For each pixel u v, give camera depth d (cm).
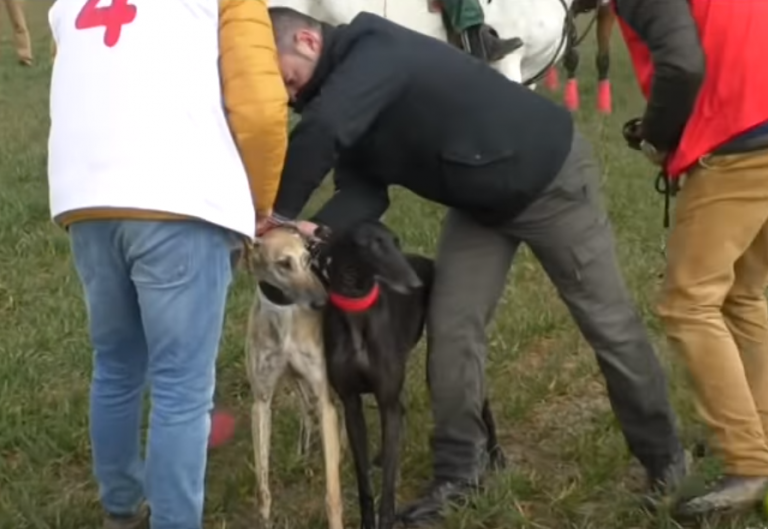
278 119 303
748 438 357
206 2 305
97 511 380
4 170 811
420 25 609
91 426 337
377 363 356
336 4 611
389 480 363
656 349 500
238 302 544
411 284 351
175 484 316
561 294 376
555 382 471
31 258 622
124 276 313
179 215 296
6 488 396
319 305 348
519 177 350
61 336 514
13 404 447
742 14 337
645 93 348
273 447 419
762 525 359
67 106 305
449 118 343
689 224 353
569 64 773
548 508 381
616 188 744
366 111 330
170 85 299
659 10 329
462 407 380
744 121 336
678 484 374
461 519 370
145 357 332
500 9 644
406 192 739
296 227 355
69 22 314
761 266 374
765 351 384
